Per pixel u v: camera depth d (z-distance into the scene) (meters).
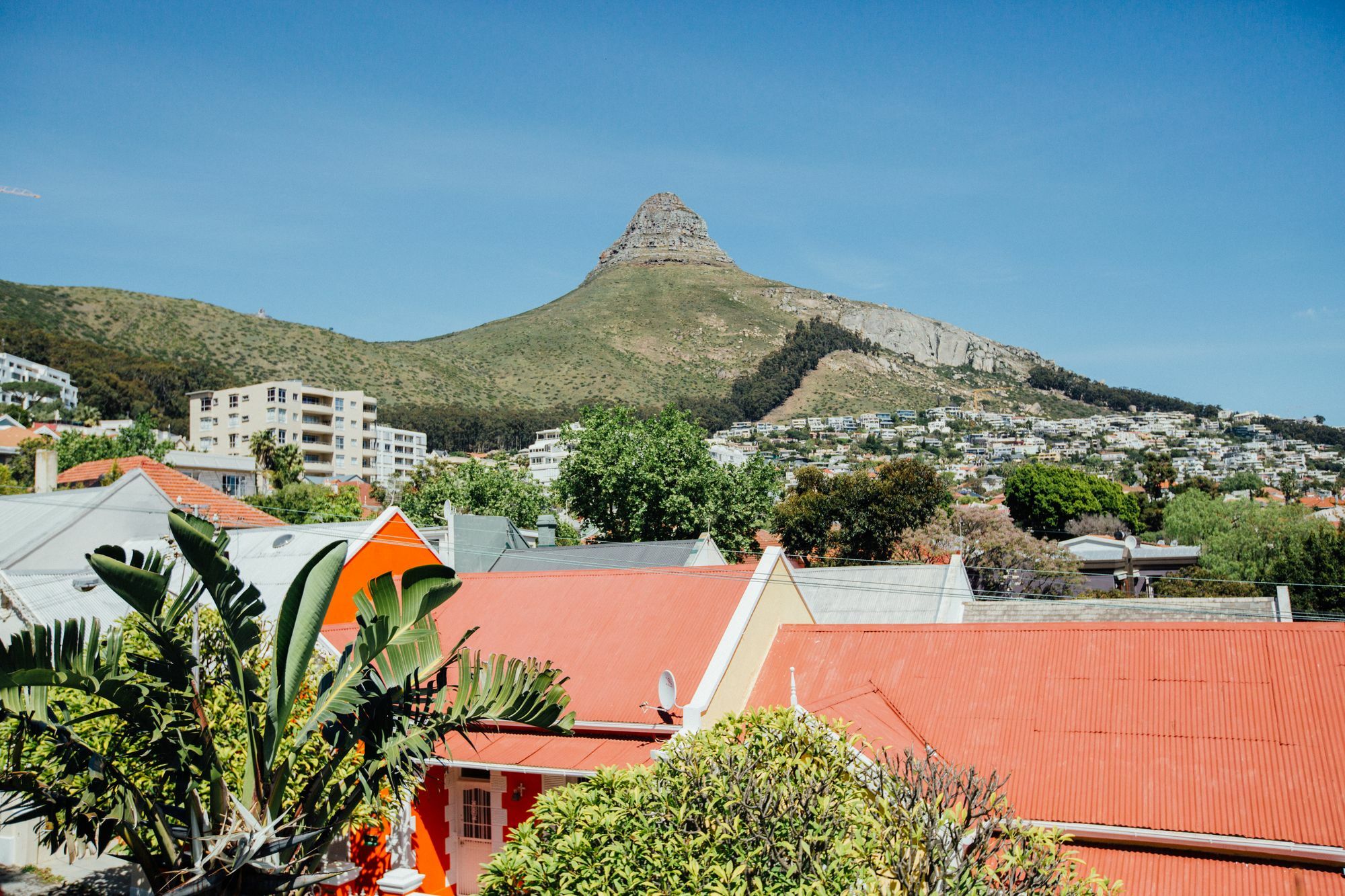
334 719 13.06
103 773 11.88
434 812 20.25
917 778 11.57
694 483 58.78
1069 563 70.69
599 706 20.27
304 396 143.25
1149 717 16.58
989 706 17.89
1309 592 55.06
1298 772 14.88
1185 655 17.47
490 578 26.03
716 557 35.97
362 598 13.49
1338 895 13.44
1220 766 15.37
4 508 36.50
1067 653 18.44
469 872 20.27
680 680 20.41
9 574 29.31
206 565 12.26
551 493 73.44
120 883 19.75
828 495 78.81
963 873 10.75
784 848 11.12
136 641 17.22
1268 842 14.07
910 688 18.92
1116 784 15.62
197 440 143.88
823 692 19.62
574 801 12.72
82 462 80.88
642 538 59.84
